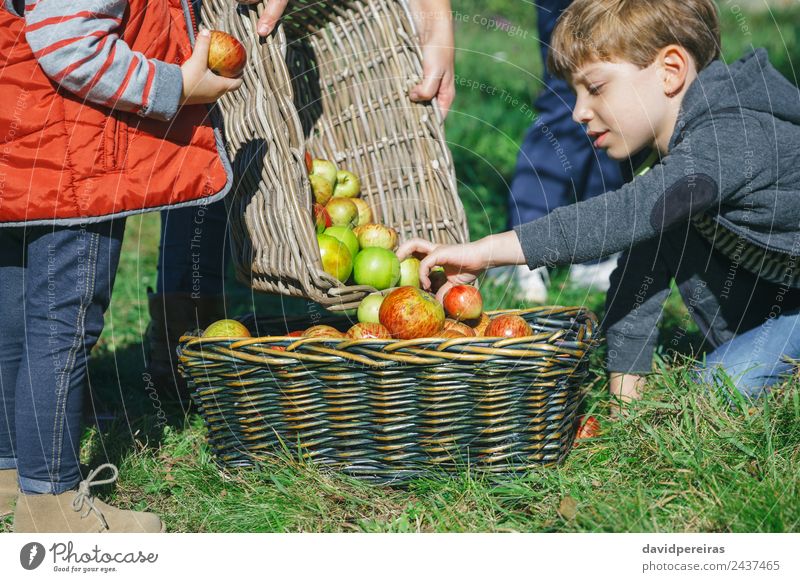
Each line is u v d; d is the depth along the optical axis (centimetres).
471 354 157
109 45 147
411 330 173
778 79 195
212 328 183
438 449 165
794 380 192
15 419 168
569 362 165
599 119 201
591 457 180
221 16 194
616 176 321
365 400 163
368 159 232
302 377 164
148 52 157
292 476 169
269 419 171
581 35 195
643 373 211
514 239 187
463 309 190
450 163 224
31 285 156
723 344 216
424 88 223
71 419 160
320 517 165
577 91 203
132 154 154
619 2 192
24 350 160
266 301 320
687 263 214
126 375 244
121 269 345
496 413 163
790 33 575
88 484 162
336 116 236
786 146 187
